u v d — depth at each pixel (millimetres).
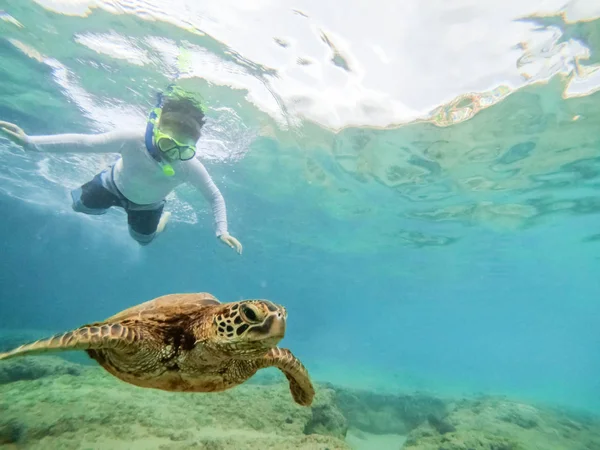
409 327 100625
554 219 18312
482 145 12188
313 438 5605
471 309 57875
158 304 3188
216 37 8914
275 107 11586
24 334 22219
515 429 9531
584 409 19062
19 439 4754
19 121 15531
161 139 6371
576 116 10219
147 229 8398
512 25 7504
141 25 8938
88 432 5066
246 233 28219
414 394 13219
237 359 2844
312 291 60688
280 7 7836
